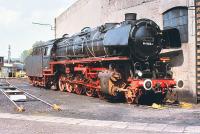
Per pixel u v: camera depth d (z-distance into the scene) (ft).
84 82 61.46
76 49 65.00
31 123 32.48
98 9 81.00
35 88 84.58
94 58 55.01
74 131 28.45
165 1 54.29
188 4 49.39
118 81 49.39
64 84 73.51
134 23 47.24
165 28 55.06
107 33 52.29
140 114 37.37
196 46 48.62
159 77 47.50
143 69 48.06
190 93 49.62
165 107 43.29
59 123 32.40
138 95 45.44
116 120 33.83
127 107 43.47
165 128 29.04
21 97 54.39
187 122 32.14
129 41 46.26
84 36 62.75
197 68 48.70
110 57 50.88
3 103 49.65
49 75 80.38
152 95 50.19
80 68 61.82
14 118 35.73
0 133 27.86
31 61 93.76
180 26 51.70
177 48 51.67
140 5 61.31
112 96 53.11
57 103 49.21
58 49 77.66
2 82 115.24
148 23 47.88
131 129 28.91
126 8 66.39
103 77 50.60
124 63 48.39
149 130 28.37
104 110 41.06
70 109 42.47
